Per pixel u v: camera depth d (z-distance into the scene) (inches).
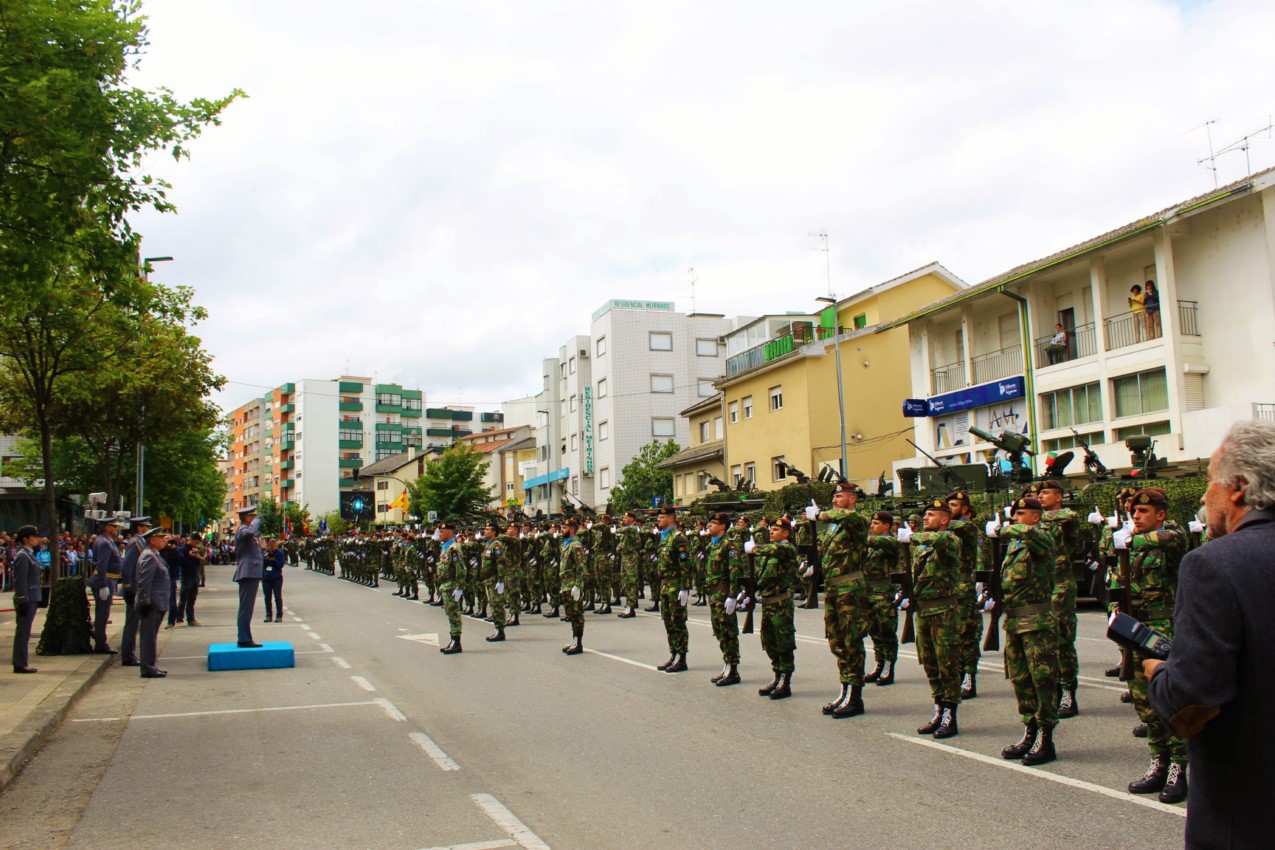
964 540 372.2
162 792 263.6
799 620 661.3
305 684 448.8
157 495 1562.5
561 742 315.9
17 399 1001.5
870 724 333.7
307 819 236.4
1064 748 292.0
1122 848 204.8
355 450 4419.3
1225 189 880.3
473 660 518.6
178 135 426.6
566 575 538.6
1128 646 116.8
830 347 1470.2
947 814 230.8
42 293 536.4
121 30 400.5
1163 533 291.3
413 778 274.2
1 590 1147.9
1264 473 107.0
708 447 1817.2
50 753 312.2
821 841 213.5
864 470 1457.9
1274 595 101.0
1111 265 1038.4
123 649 523.5
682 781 265.4
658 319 2359.7
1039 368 1094.4
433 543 979.3
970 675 375.9
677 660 467.5
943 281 1563.7
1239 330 907.4
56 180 405.1
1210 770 103.7
